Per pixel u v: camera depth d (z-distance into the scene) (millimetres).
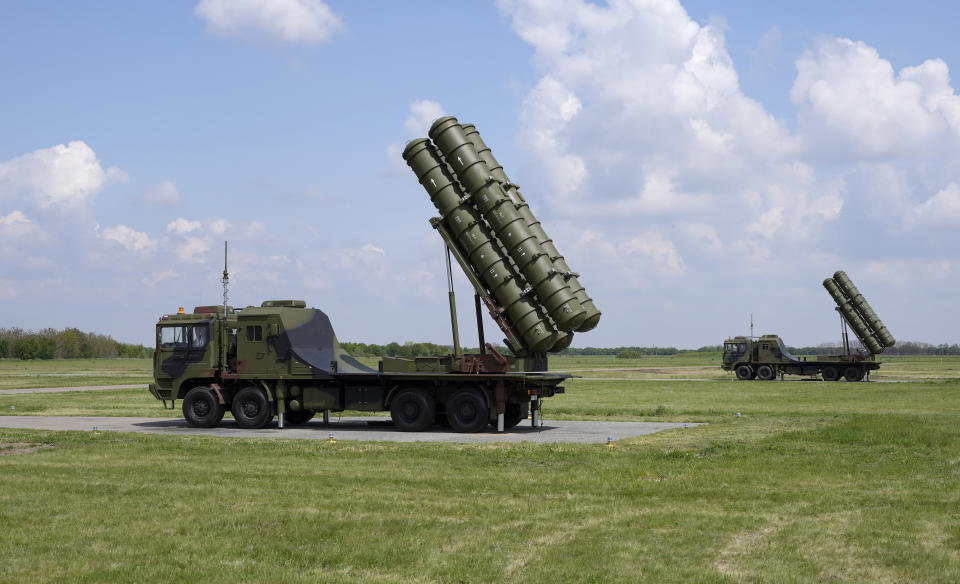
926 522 10664
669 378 61312
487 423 22094
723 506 11742
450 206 21781
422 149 22078
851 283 56969
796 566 8820
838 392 41250
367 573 8625
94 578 8414
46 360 135875
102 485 13195
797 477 14016
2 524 10578
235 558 9156
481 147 22328
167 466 15219
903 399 35406
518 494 12633
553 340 21625
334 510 11438
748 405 32688
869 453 16594
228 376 23328
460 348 22094
